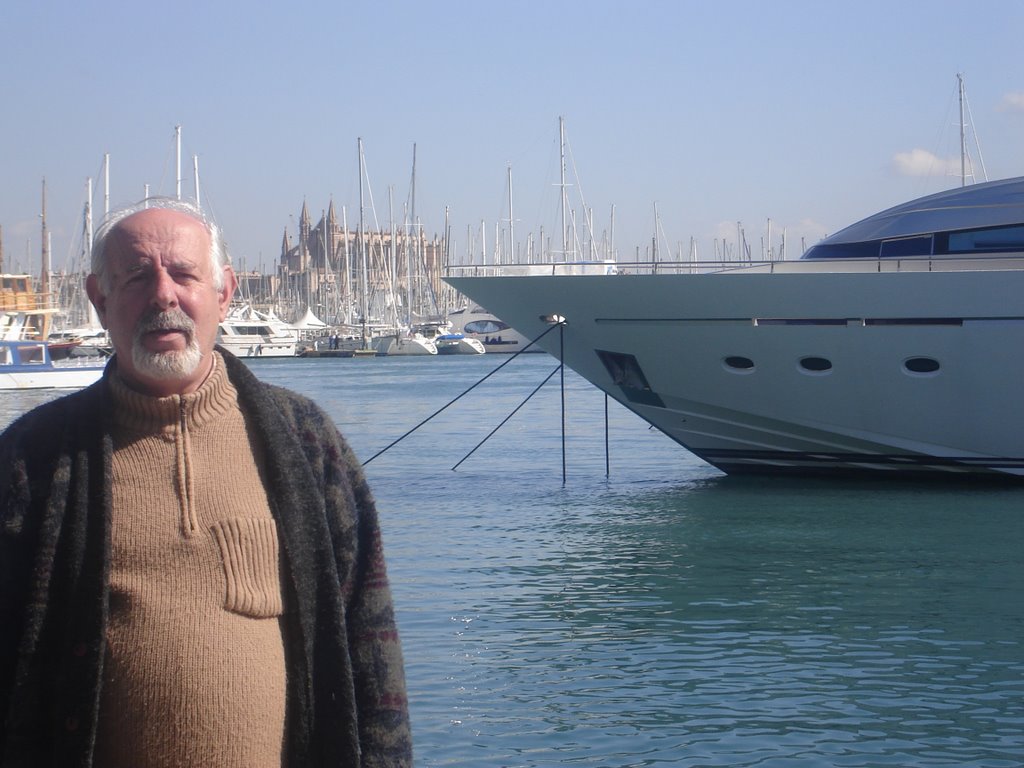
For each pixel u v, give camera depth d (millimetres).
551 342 18891
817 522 15367
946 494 17250
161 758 2424
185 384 2602
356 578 2676
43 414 2566
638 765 6996
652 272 17922
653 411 18812
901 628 10117
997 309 16172
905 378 16812
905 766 6977
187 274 2613
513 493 18906
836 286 16656
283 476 2584
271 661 2514
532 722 7789
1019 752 7207
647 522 15719
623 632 10047
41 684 2387
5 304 59062
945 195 17375
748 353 17375
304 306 135000
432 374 68312
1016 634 9891
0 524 2426
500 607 10992
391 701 2633
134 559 2486
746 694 8352
